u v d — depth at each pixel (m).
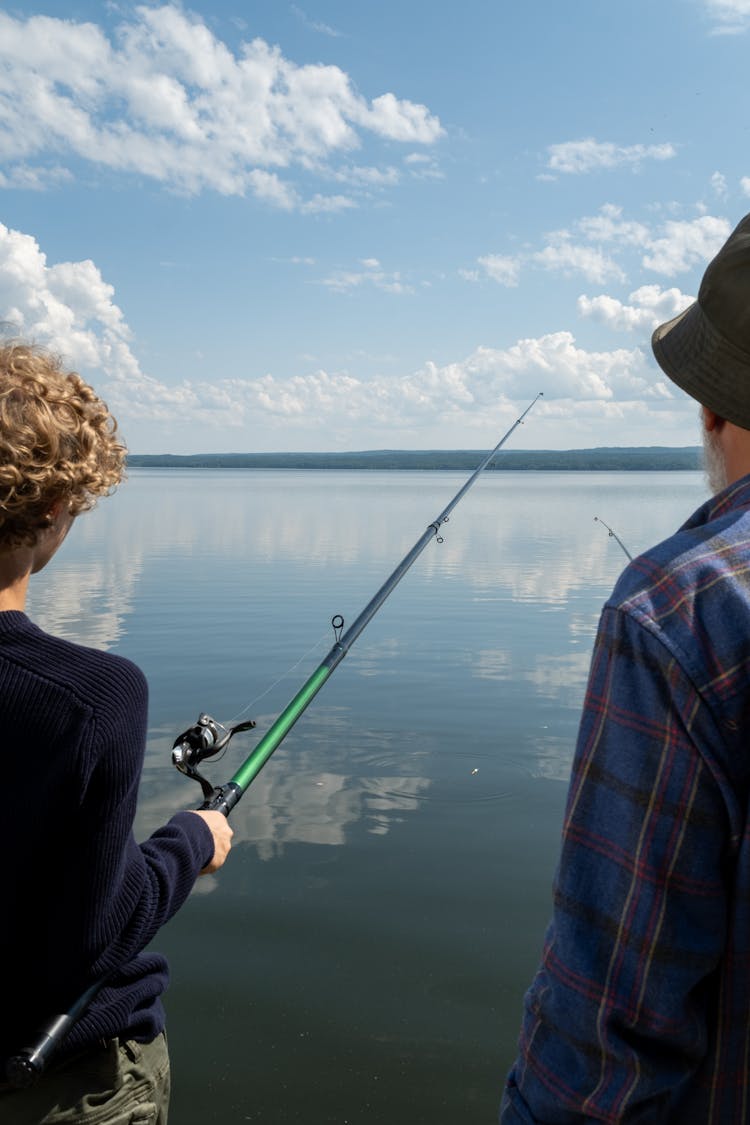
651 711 1.02
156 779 5.96
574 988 1.04
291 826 5.22
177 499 46.62
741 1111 1.02
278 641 10.64
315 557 19.84
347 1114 2.93
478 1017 3.47
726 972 1.01
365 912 4.22
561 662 9.68
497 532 26.77
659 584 1.07
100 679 1.34
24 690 1.30
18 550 1.41
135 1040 1.57
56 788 1.29
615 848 1.03
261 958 3.84
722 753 0.99
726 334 1.15
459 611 13.04
